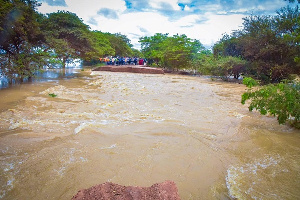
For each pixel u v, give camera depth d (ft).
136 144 15.24
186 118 22.67
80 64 150.10
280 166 12.53
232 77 82.84
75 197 6.30
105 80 59.00
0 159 12.64
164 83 57.26
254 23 66.74
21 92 34.58
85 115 22.39
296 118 19.94
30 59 51.49
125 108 26.27
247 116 24.20
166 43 126.41
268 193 9.90
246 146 15.42
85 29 86.33
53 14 77.41
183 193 9.95
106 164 12.27
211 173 11.76
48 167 11.81
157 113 24.41
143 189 6.77
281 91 20.58
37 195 9.57
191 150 14.53
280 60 60.95
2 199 9.26
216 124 20.80
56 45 62.08
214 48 95.71
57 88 39.75
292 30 58.95
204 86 53.62
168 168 12.10
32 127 18.30
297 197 9.61
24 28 50.16
